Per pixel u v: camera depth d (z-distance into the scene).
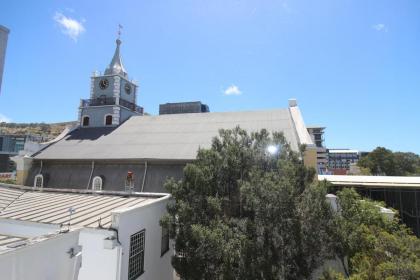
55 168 24.45
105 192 16.52
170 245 15.54
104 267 9.76
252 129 23.91
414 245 9.89
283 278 9.62
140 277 11.77
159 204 13.91
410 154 81.62
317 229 10.06
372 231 11.46
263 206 10.20
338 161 116.62
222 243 10.00
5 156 73.88
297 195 10.87
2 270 5.40
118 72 34.19
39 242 6.32
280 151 12.64
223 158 12.48
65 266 7.18
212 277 10.44
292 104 28.23
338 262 13.01
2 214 12.00
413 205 24.42
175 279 15.79
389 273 8.59
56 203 14.30
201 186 11.72
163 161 21.14
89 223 10.67
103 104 32.41
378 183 24.31
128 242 10.88
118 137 27.05
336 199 14.35
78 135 30.02
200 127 26.06
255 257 9.73
